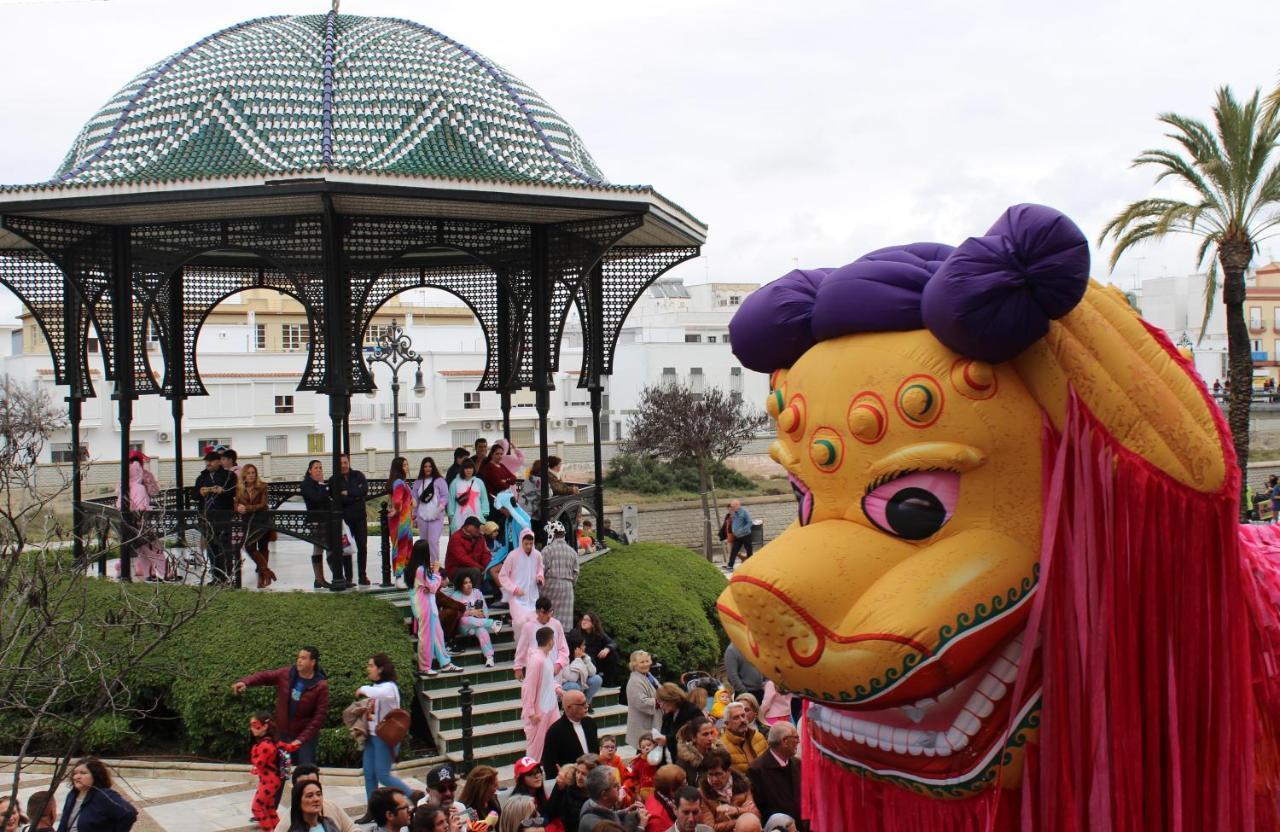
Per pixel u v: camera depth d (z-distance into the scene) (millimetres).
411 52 18000
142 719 14914
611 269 21016
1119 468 5566
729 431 43219
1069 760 5523
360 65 17547
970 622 5496
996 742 5723
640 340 68125
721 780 9531
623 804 9953
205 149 16719
